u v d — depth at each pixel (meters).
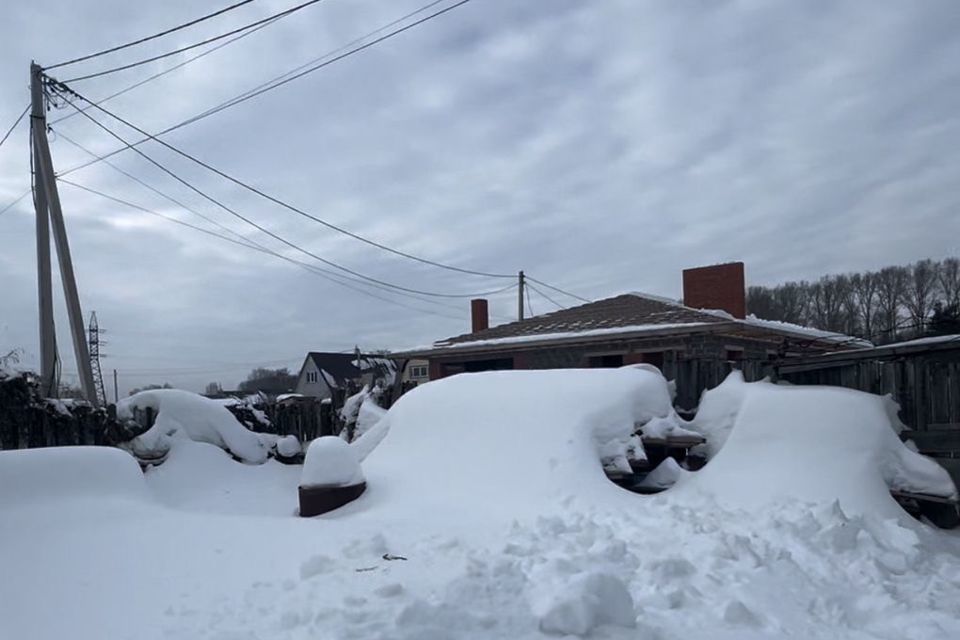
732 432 7.33
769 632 3.78
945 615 4.09
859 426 6.71
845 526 5.25
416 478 7.37
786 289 48.44
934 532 6.04
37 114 12.01
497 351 16.12
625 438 7.35
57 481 6.46
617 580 3.80
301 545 5.27
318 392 50.50
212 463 10.80
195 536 5.51
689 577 4.50
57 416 9.67
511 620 3.65
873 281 45.56
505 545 4.99
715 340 13.07
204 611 3.85
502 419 7.71
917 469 6.39
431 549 5.04
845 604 4.21
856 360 7.93
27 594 4.14
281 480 10.90
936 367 7.37
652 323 13.76
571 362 14.96
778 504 6.08
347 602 3.84
